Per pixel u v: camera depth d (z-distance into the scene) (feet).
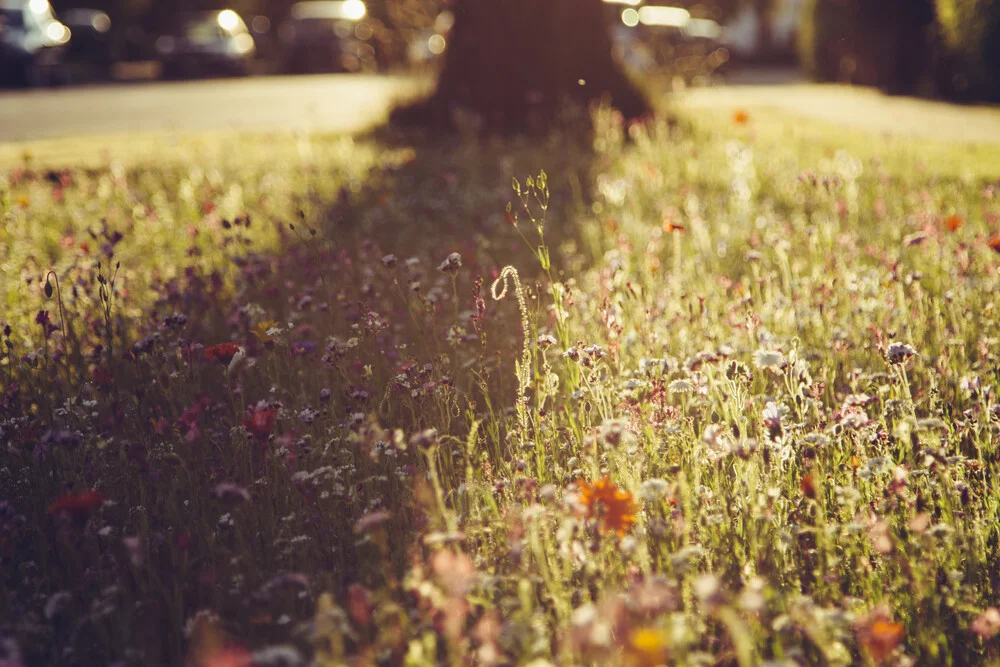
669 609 7.69
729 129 44.68
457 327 14.16
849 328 14.80
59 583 9.80
